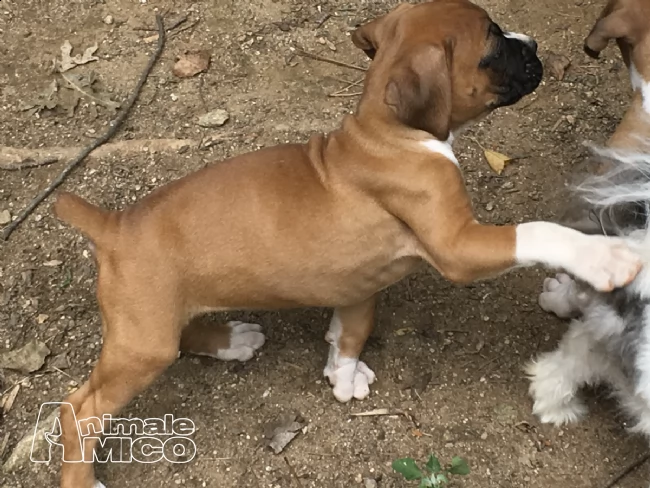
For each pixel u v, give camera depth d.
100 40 1.82
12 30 1.83
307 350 1.50
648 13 1.35
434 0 1.36
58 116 1.72
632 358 1.27
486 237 1.25
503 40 1.32
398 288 1.54
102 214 1.32
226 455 1.42
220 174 1.32
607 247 1.23
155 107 1.73
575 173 1.50
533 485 1.39
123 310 1.30
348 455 1.42
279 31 1.82
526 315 1.51
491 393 1.46
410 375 1.47
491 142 1.67
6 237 1.60
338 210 1.30
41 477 1.41
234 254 1.30
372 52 1.38
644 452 1.41
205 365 1.49
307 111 1.72
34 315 1.53
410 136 1.29
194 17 1.85
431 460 1.34
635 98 1.37
